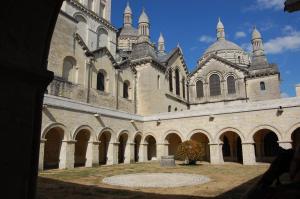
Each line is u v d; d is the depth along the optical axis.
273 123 27.00
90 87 34.38
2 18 4.05
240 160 34.84
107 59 37.94
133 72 42.59
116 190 13.23
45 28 4.80
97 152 27.61
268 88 46.50
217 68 51.16
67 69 32.31
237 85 48.84
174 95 48.03
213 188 13.66
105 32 48.50
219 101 49.75
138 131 34.34
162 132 34.12
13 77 4.16
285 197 1.70
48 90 28.41
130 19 65.69
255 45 52.47
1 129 3.94
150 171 22.50
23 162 4.19
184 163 30.69
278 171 1.89
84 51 34.34
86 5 45.53
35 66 4.55
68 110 24.69
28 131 4.32
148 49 44.34
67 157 24.23
